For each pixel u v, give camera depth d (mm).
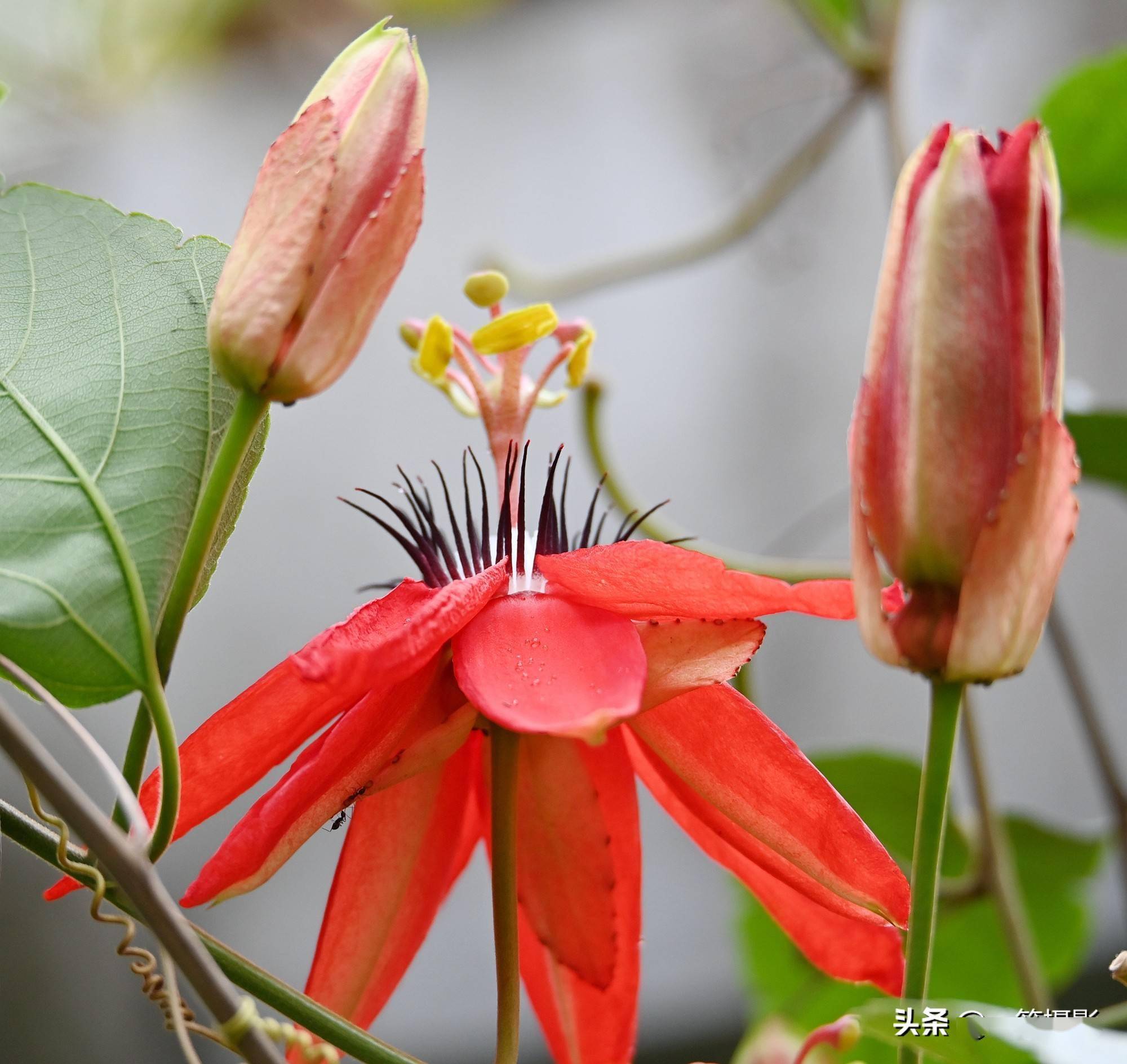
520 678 332
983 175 322
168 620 328
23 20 989
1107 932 897
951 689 326
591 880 359
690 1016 981
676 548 328
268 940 988
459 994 980
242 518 1101
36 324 347
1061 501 320
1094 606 1045
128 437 342
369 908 358
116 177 1102
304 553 1097
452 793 365
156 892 306
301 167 323
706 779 348
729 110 760
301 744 346
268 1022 331
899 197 326
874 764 502
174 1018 318
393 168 324
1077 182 503
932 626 324
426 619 326
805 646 1071
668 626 340
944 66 812
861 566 326
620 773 364
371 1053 332
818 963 365
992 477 321
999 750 1036
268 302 321
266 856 326
